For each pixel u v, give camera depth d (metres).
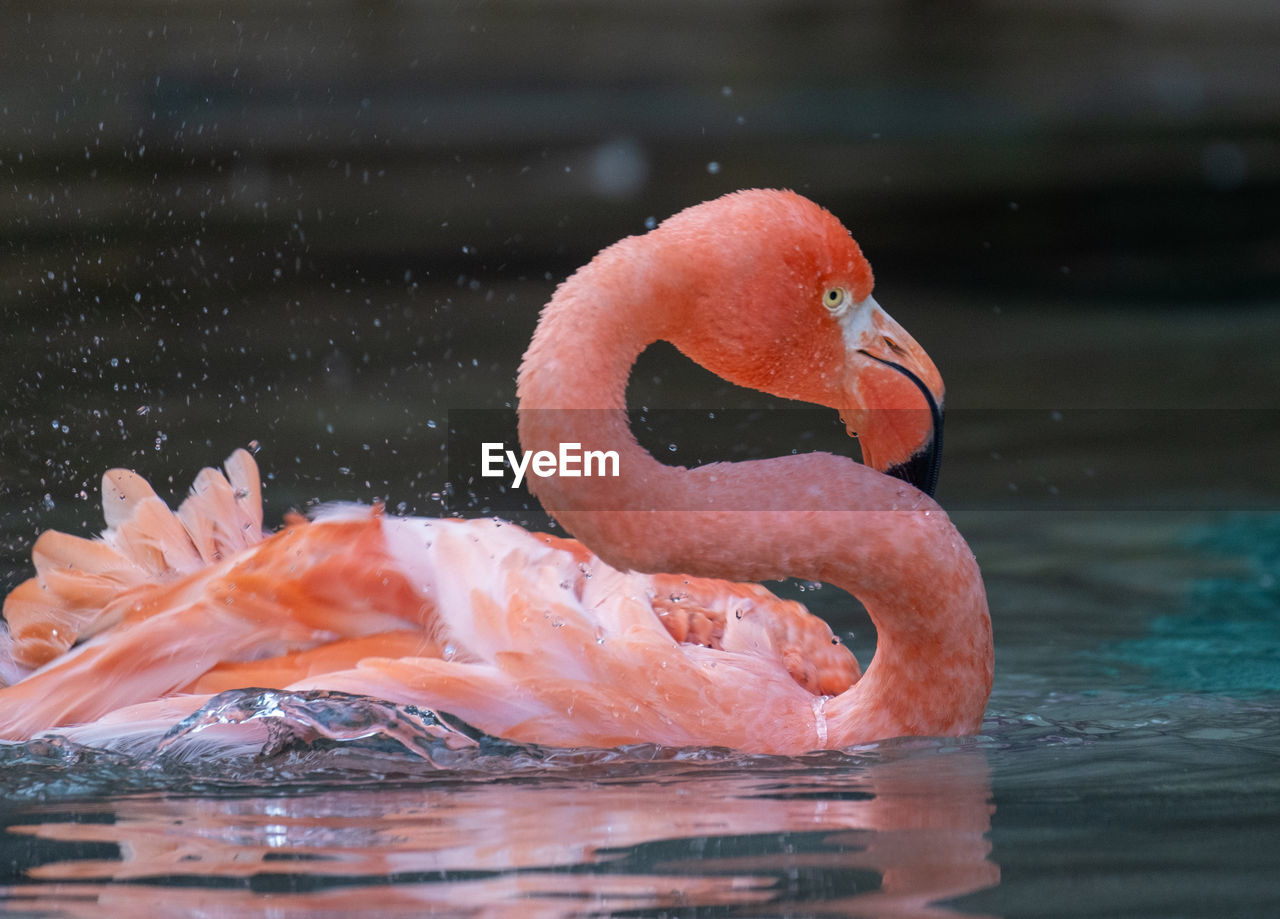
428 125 29.91
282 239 21.44
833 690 7.14
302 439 13.05
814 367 6.68
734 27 38.97
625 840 5.03
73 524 10.16
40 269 18.50
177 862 4.83
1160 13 39.44
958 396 16.14
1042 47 37.81
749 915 4.27
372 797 5.65
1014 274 22.67
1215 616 9.20
